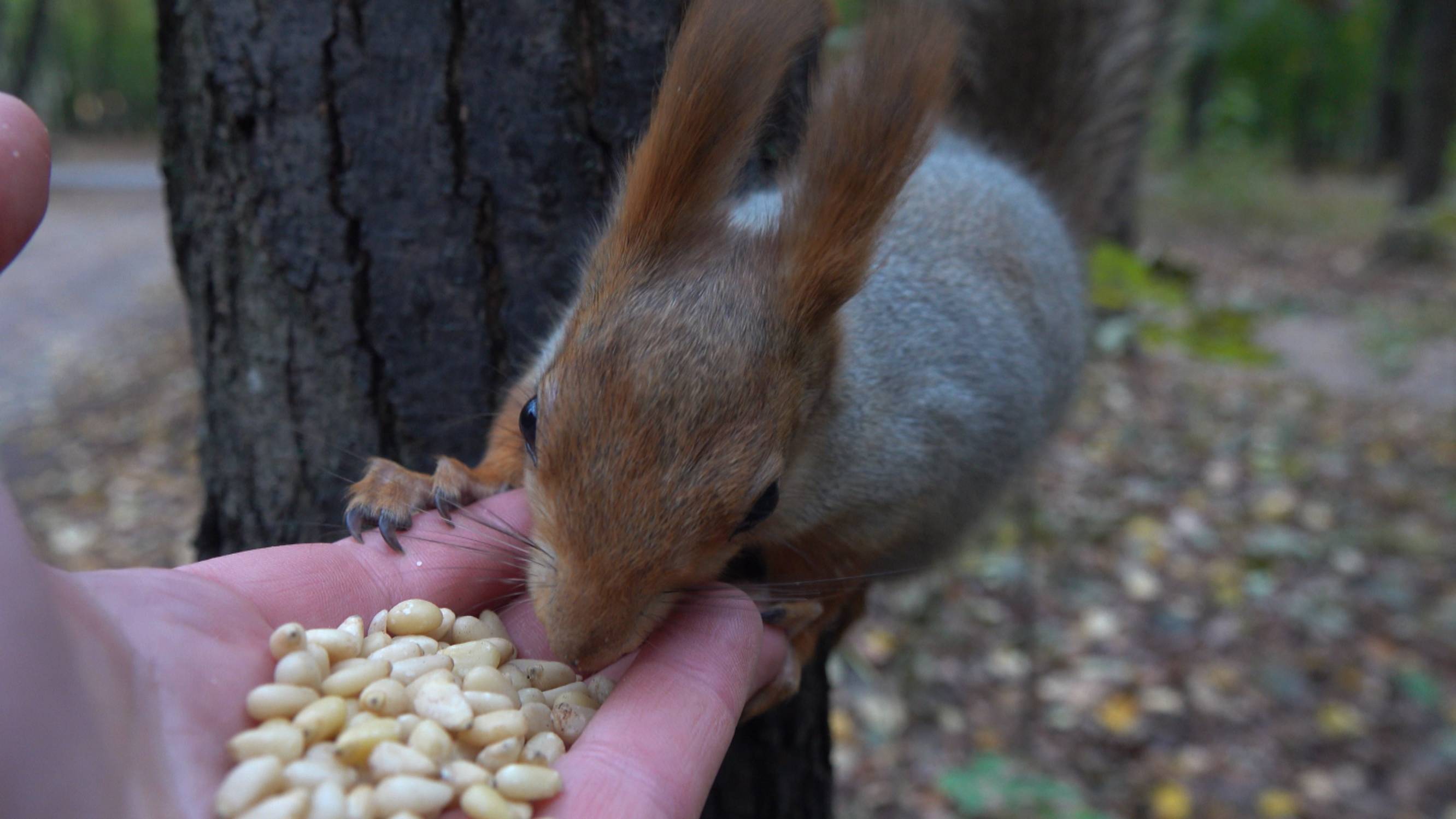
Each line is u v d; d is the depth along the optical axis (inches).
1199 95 134.2
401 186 12.7
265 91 12.6
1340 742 25.6
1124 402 44.9
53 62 172.4
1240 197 101.4
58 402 49.2
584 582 10.8
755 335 11.3
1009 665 27.4
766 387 11.3
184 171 13.7
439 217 12.8
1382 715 26.6
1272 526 35.3
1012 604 29.7
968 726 25.3
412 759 9.9
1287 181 134.6
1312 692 27.4
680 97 11.6
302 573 11.6
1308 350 58.3
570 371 11.1
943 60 11.6
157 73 13.7
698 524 10.9
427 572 12.1
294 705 10.0
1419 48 84.6
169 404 47.3
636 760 10.4
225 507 14.1
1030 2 23.2
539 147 12.7
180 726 9.5
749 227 12.2
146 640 9.7
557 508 11.0
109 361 55.2
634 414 10.8
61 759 8.3
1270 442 42.2
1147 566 32.4
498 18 12.4
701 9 11.7
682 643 11.4
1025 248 16.6
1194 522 35.2
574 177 12.9
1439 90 83.0
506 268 13.0
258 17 12.5
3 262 10.0
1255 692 27.2
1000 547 31.1
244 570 11.2
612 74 12.8
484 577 12.4
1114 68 23.8
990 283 15.6
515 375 13.2
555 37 12.5
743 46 11.6
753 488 11.1
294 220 12.9
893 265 14.5
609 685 11.8
